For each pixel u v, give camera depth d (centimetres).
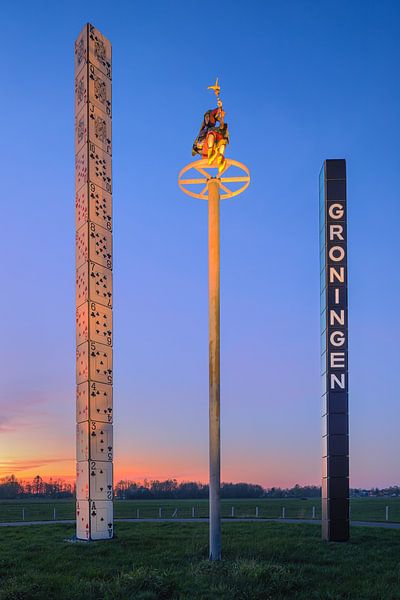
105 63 3412
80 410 3088
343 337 2920
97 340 3097
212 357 2255
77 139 3356
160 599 1591
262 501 10638
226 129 2362
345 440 2842
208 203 2377
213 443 2197
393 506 7269
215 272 2311
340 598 1569
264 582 1703
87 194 3181
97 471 2980
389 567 2034
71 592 1620
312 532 3156
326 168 3016
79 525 3000
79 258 3228
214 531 2133
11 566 2084
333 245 2967
